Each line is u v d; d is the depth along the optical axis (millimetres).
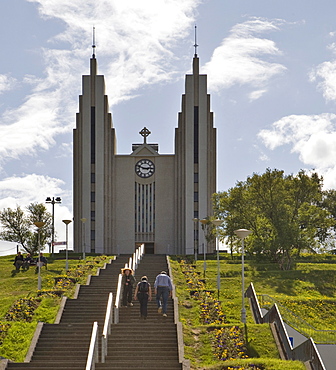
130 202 79062
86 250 76062
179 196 77875
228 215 61094
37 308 33688
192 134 77312
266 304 32375
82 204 76625
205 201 76438
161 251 78625
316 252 57531
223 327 29062
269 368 23062
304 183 59938
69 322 31031
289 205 58438
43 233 71500
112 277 42781
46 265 50594
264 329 28609
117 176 79562
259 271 51000
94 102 77875
